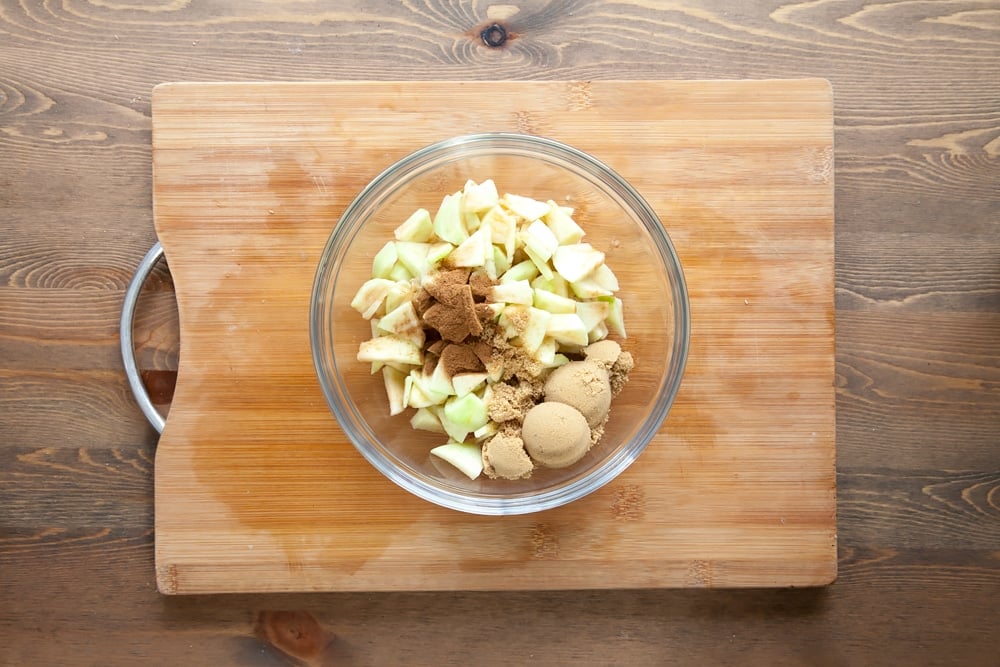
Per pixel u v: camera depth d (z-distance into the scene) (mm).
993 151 762
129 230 759
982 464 760
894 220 761
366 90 728
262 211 729
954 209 761
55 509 758
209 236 729
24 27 757
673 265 697
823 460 735
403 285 700
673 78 757
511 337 688
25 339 759
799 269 734
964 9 760
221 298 732
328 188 730
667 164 732
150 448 760
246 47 756
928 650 756
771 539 735
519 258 715
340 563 733
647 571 734
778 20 759
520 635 757
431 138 730
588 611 758
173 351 758
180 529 732
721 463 736
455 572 733
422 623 757
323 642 756
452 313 671
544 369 693
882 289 761
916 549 759
